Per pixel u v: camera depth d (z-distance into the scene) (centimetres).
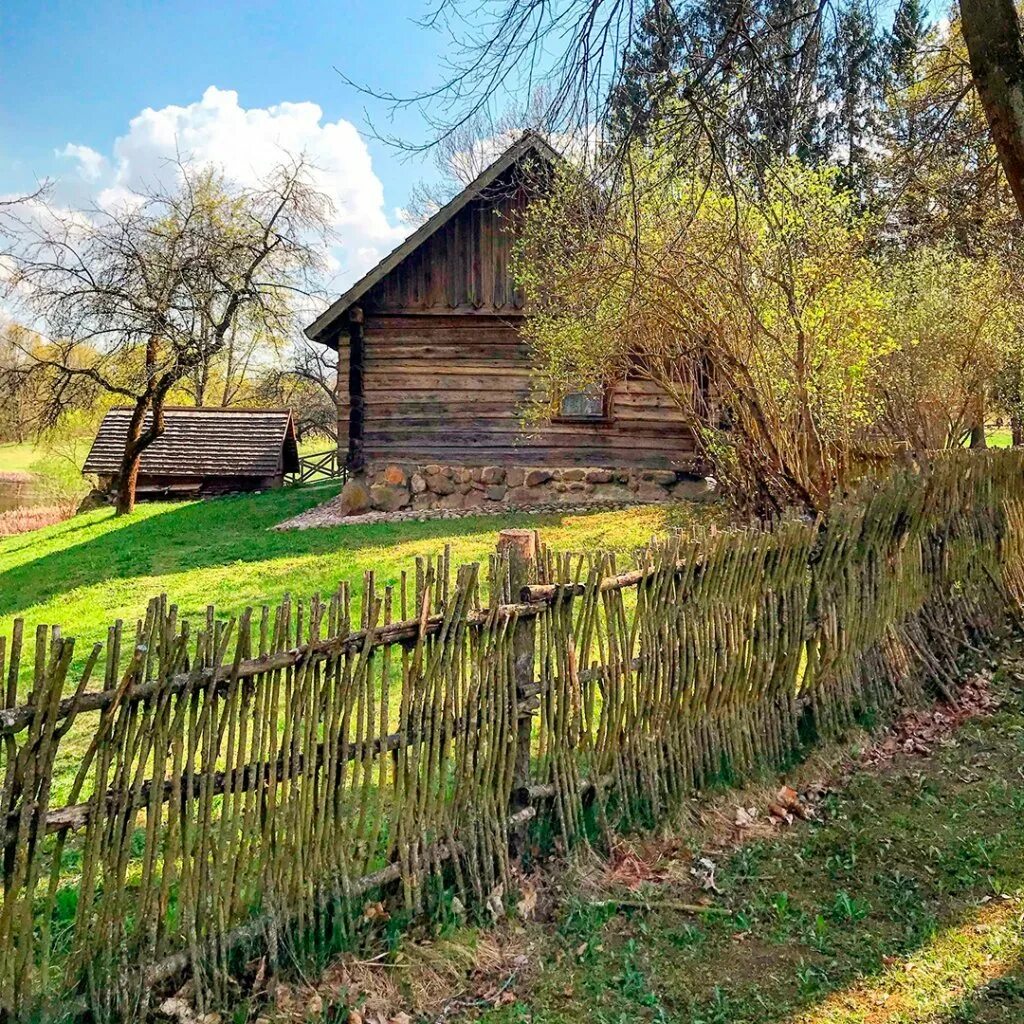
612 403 1338
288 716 280
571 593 356
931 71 765
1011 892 328
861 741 473
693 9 485
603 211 548
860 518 495
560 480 1334
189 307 1764
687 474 1328
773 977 291
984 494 632
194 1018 260
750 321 686
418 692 311
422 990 286
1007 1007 267
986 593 626
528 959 305
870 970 290
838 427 774
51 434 2175
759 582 434
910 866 353
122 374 1884
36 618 947
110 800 247
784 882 348
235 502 1823
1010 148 410
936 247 958
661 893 342
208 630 259
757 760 436
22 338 1812
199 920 267
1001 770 435
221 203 1870
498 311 1323
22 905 235
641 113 486
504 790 338
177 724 256
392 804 308
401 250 1268
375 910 308
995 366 941
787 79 507
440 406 1345
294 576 969
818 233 684
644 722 385
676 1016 275
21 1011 237
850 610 493
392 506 1347
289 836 283
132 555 1257
